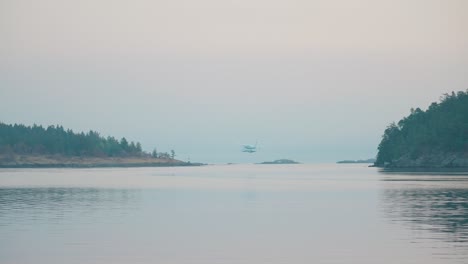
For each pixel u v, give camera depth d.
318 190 192.25
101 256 67.62
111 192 185.12
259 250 71.00
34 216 108.06
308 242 76.31
